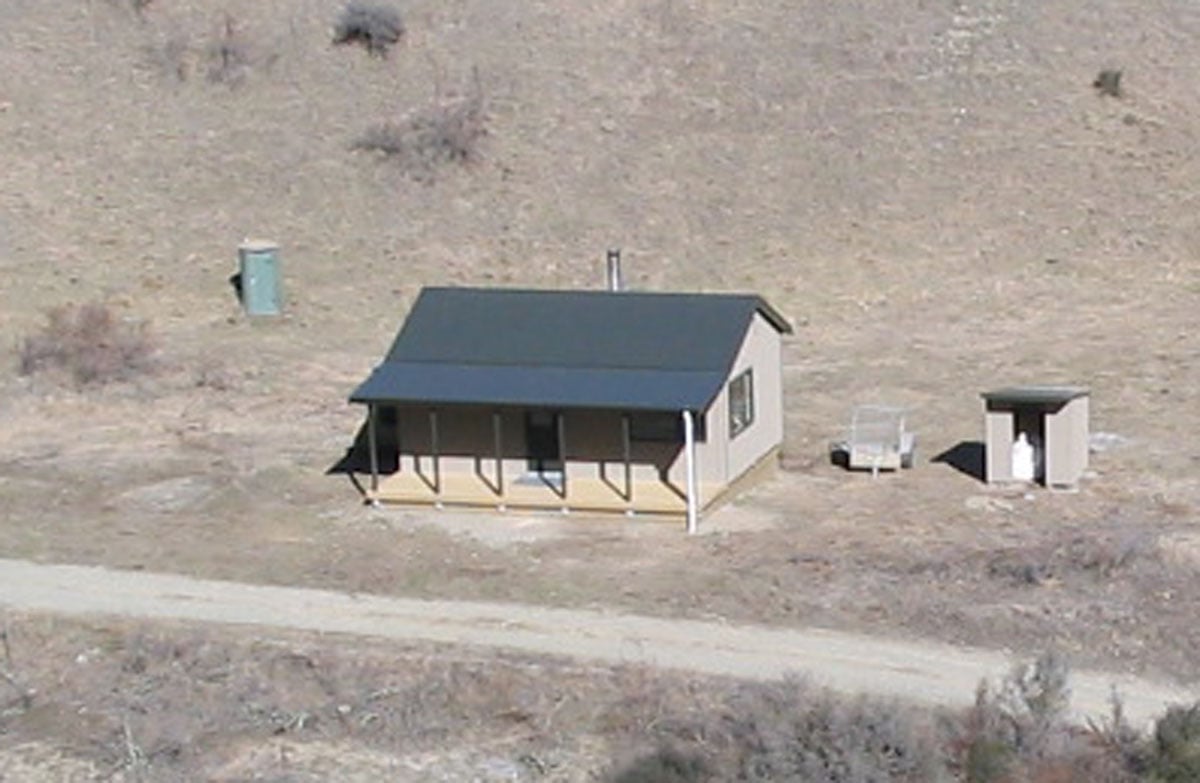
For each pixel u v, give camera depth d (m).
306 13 95.31
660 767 41.38
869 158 86.19
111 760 43.78
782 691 43.16
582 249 82.19
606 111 89.50
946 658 45.31
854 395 67.06
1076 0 94.12
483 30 94.12
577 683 44.91
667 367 55.22
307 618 49.03
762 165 86.25
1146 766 39.78
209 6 95.94
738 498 56.59
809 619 47.66
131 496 58.72
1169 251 80.88
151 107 90.38
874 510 55.22
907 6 94.00
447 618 48.66
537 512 55.56
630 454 55.97
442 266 81.25
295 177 86.12
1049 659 42.59
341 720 44.81
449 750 43.50
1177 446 60.16
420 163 86.38
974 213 83.12
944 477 58.16
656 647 46.34
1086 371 68.56
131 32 94.56
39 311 76.19
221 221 83.88
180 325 76.06
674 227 83.19
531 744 43.44
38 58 92.94
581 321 57.16
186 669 47.06
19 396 67.88
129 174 86.56
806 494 56.97
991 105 88.69
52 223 83.25
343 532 55.12
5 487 59.38
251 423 65.50
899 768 40.44
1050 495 56.00
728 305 56.78
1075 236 81.88
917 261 80.81
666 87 90.62
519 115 89.19
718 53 92.12
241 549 54.09
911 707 42.59
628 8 95.38
